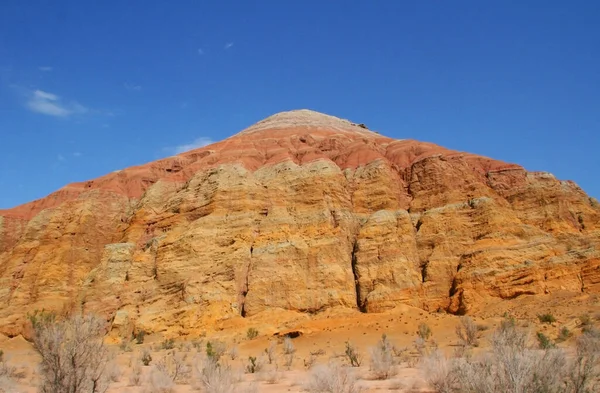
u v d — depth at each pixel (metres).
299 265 57.62
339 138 84.56
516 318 44.19
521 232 56.25
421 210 64.19
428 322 47.84
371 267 58.06
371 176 68.69
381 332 46.34
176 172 80.25
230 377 18.73
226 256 58.97
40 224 73.94
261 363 29.98
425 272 56.59
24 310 62.12
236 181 66.75
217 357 28.61
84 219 71.12
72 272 66.25
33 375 26.23
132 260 63.19
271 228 61.88
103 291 60.31
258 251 59.38
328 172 67.31
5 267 70.50
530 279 50.44
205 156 83.06
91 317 15.93
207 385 17.89
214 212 63.75
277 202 65.50
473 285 51.53
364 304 55.31
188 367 30.34
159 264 60.31
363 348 41.12
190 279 56.62
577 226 58.94
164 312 54.84
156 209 70.75
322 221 61.56
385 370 22.61
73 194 81.56
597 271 49.69
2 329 59.62
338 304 54.59
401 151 75.94
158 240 63.91
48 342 14.77
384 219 61.91
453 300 52.19
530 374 11.86
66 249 67.69
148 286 59.06
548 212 59.34
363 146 77.44
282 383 22.44
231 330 51.41
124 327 54.91
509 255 52.94
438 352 19.08
